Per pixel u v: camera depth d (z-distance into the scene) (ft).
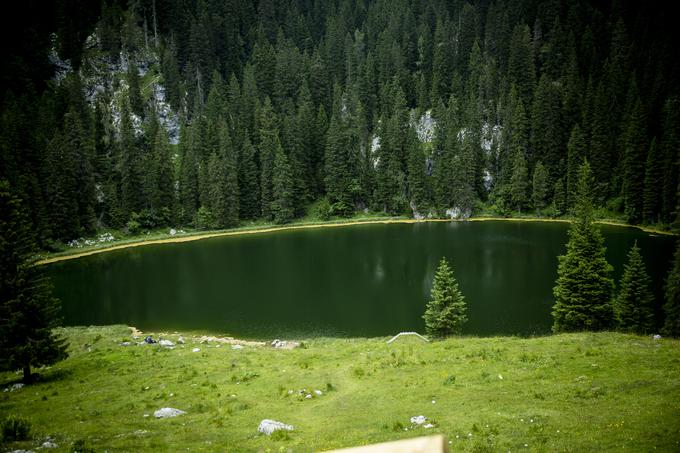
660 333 146.41
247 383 90.22
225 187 425.69
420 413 63.52
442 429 55.98
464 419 58.75
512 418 56.65
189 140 446.19
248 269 277.23
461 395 68.95
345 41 585.22
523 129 460.14
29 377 104.06
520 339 104.01
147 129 458.50
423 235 361.51
